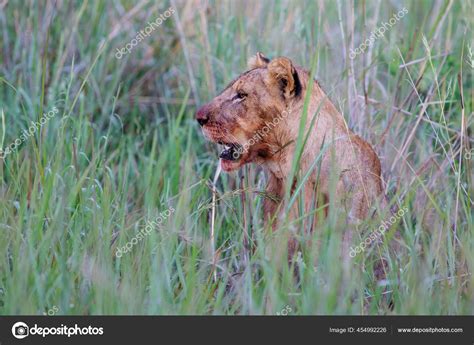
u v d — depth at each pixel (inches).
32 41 1191.6
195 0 1273.4
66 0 1256.2
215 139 897.5
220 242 954.7
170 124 1163.3
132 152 1100.5
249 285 758.5
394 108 1041.5
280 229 796.6
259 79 882.1
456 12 1208.2
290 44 1197.1
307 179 853.2
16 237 835.4
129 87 1273.4
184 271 842.2
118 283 808.9
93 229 842.2
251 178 977.5
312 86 844.6
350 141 864.9
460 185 940.0
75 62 1250.6
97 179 1001.5
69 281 767.1
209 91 1175.0
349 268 768.3
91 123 1129.4
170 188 1006.4
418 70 1118.4
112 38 1266.0
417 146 1063.6
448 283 827.4
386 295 843.4
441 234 861.8
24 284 747.4
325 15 1174.3
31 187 972.6
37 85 1119.0
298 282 839.1
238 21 1240.2
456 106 1110.4
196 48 1262.3
